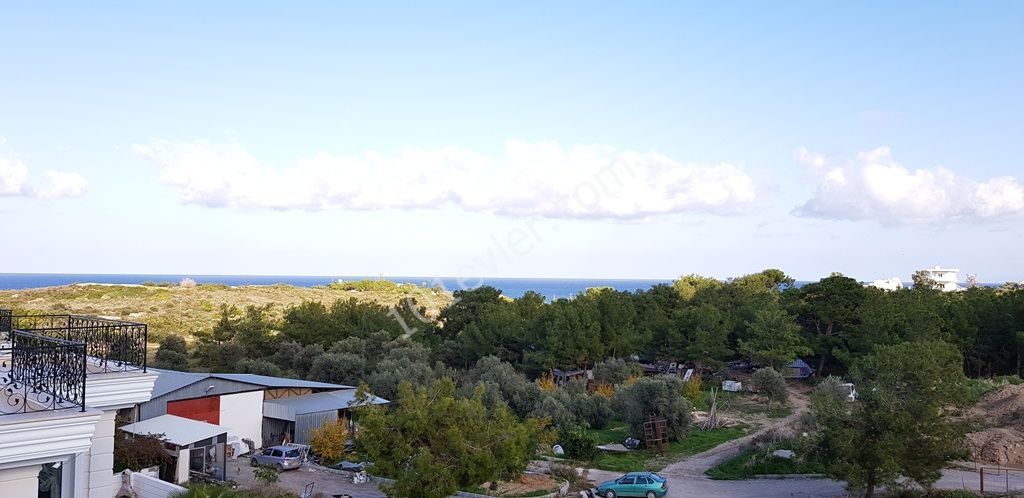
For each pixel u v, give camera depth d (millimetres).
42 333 15141
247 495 22328
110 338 14461
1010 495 26172
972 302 69875
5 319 15008
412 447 24562
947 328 64875
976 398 40969
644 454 40781
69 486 12016
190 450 31297
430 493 23016
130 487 22156
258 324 65562
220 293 121812
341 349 61562
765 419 50781
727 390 63125
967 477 29938
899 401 26391
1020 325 62000
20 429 8867
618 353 67875
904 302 68938
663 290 90688
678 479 34312
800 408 54688
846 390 45969
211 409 39344
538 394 49031
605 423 49594
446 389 26328
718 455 39594
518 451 25219
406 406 25219
